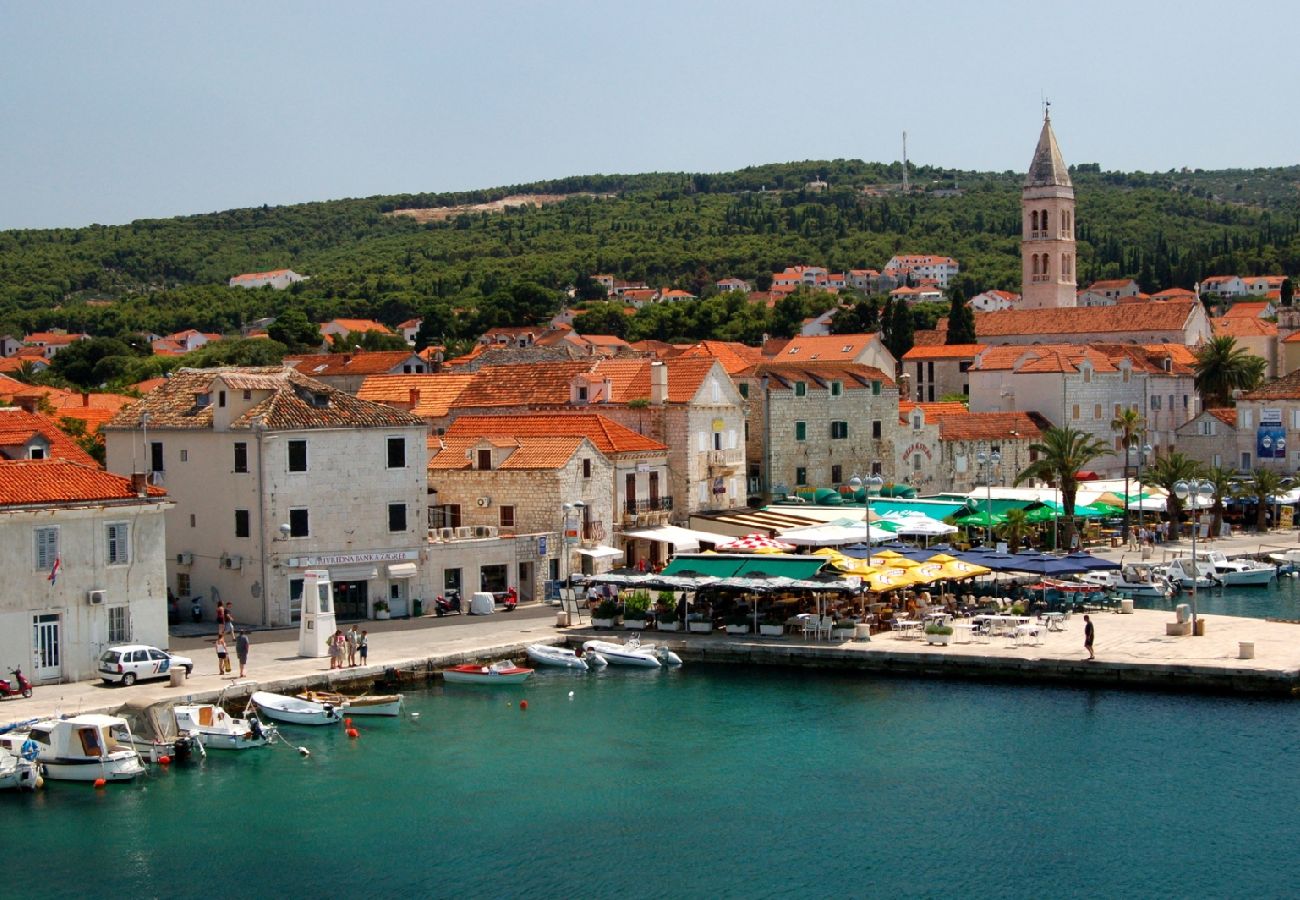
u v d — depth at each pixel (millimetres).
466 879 50844
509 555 95750
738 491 119250
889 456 136875
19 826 55625
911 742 66125
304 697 70375
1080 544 128125
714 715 71000
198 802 58312
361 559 89375
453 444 105688
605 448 104812
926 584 96875
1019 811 57312
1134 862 52312
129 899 48938
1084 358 165250
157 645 73875
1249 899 49125
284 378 91188
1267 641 80500
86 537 71125
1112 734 66562
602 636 84875
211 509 89375
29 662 69125
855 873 51469
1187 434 166500
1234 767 61750
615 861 52500
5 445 83875
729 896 49562
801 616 84812
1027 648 79250
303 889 49906
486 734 67812
